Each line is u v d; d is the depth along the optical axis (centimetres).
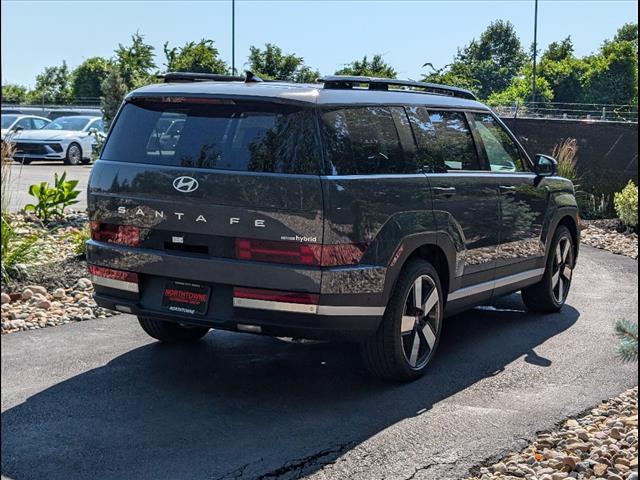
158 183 521
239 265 500
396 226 533
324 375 582
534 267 736
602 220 1541
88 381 555
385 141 550
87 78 6444
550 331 726
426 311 574
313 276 491
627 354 349
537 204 729
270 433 471
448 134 622
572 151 1788
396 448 454
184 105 534
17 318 718
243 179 497
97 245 548
